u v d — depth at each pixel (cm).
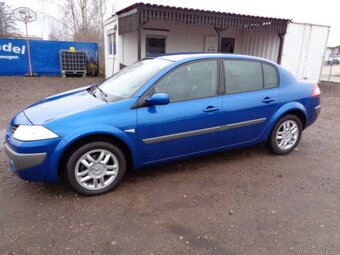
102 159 313
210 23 1044
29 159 281
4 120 636
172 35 1253
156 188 332
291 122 439
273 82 415
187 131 347
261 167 396
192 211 286
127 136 313
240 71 387
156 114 325
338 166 405
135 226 261
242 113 382
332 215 284
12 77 1450
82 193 308
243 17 1094
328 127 629
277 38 1235
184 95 346
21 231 251
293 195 321
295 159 428
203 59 363
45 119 297
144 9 934
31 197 306
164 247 234
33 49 1522
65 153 298
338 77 2103
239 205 298
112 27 1342
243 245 238
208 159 420
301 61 1327
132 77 369
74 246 233
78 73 1608
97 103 323
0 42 1446
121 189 328
